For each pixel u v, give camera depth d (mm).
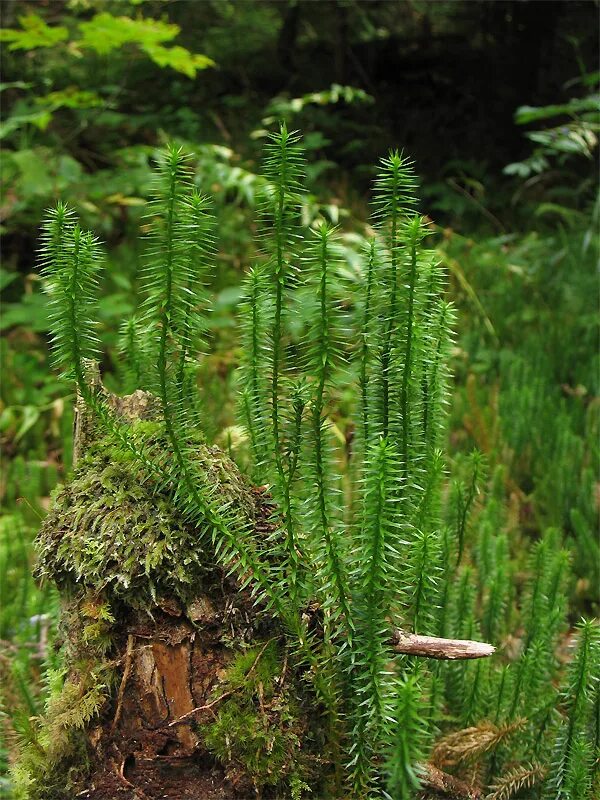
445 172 1822
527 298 1261
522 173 1327
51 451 930
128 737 436
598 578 663
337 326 412
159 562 426
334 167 1774
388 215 420
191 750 432
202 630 433
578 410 912
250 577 423
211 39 2096
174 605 433
